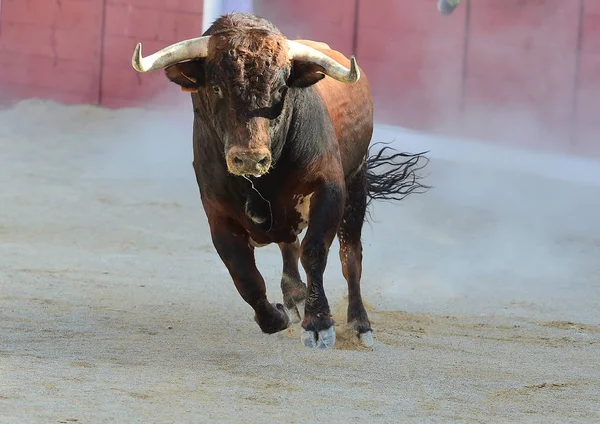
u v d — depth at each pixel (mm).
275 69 13453
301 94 14578
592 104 43219
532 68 43812
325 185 15000
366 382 13734
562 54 43531
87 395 12008
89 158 39469
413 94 44812
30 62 48031
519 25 43969
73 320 17391
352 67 13812
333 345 15180
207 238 29125
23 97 48031
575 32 43375
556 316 20750
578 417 12422
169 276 23359
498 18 44125
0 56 48281
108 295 20344
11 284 20781
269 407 12008
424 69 44750
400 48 44938
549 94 43656
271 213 15016
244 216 14992
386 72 45062
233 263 15156
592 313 21250
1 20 48125
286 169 14719
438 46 44594
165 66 13898
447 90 44562
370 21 45156
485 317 20297
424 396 13109
